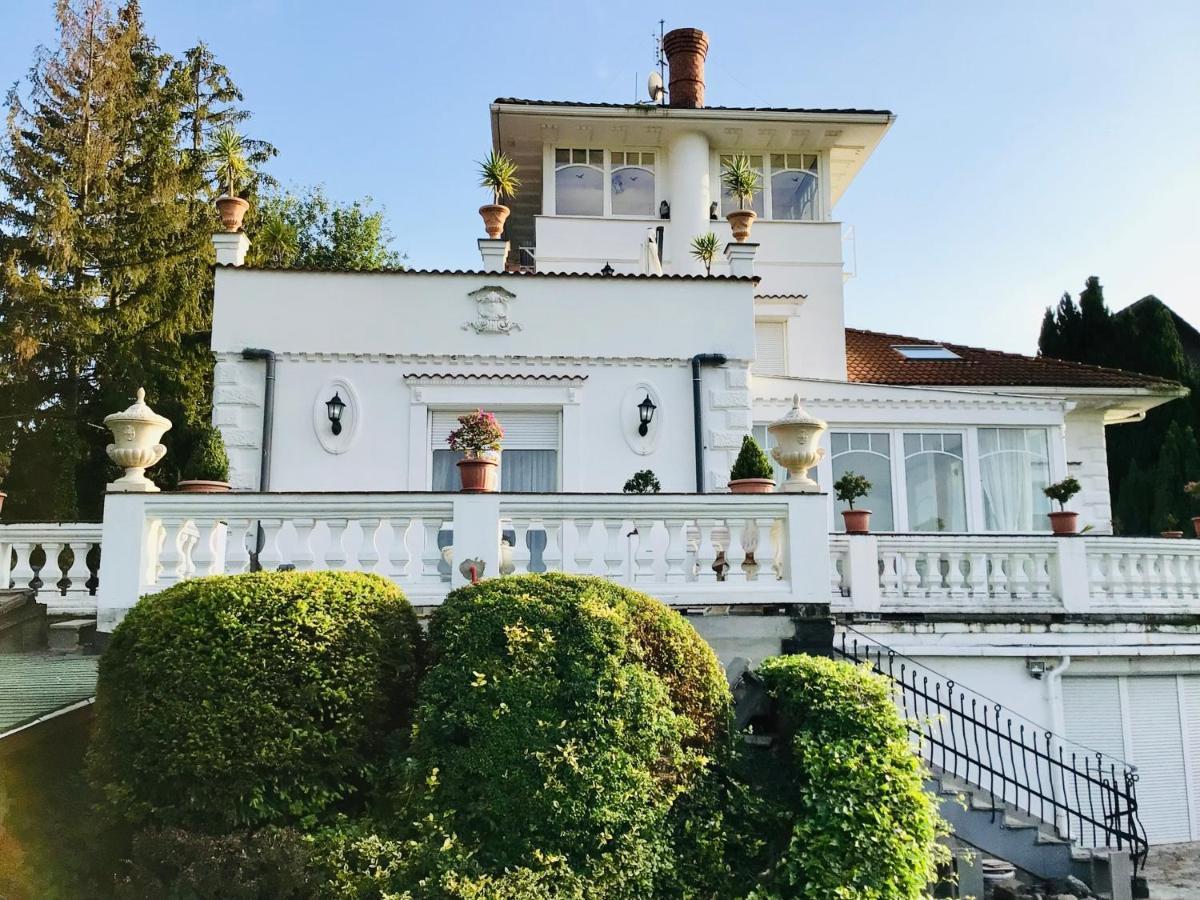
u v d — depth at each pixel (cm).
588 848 628
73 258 2128
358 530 988
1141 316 2769
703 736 709
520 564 1002
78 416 2159
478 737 645
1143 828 1003
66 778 731
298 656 663
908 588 1197
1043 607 1200
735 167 1500
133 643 666
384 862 610
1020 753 1134
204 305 2372
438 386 1288
